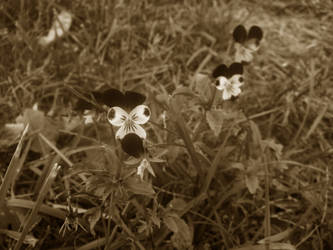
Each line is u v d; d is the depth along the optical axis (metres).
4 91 0.40
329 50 0.48
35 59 0.43
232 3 0.52
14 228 0.30
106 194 0.26
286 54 0.47
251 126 0.34
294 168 0.35
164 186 0.32
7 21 0.47
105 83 0.42
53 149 0.34
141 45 0.47
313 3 0.53
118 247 0.30
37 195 0.33
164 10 0.50
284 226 0.34
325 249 0.33
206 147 0.33
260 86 0.44
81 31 0.46
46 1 0.48
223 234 0.31
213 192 0.34
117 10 0.47
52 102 0.42
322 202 0.34
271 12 0.52
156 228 0.31
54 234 0.32
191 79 0.42
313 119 0.41
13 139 0.36
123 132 0.27
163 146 0.31
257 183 0.31
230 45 0.43
